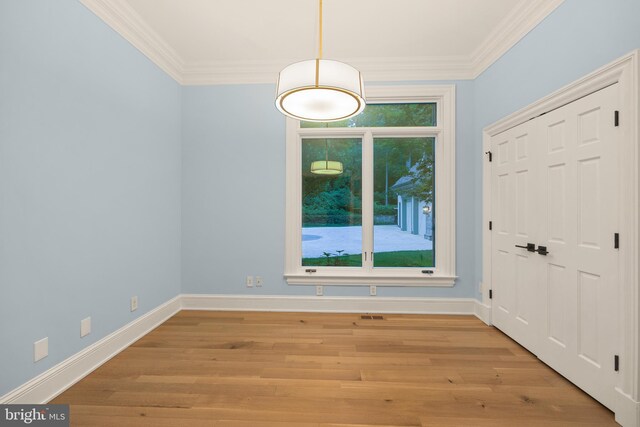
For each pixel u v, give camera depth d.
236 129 3.39
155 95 2.91
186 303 3.41
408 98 3.33
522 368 2.13
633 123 1.51
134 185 2.59
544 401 1.76
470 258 3.27
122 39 2.44
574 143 1.91
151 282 2.85
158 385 1.91
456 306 3.27
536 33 2.29
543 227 2.19
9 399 1.54
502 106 2.73
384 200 3.46
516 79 2.53
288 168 3.37
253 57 3.21
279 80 1.73
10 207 1.55
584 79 1.79
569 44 1.97
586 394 1.82
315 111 2.02
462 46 2.99
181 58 3.21
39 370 1.71
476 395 1.82
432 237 3.45
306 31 2.74
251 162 3.39
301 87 1.61
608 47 1.69
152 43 2.76
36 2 1.69
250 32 2.76
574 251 1.91
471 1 2.33
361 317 3.18
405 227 3.45
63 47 1.87
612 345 1.65
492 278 2.93
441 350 2.41
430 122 3.41
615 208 1.63
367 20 2.57
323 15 2.50
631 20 1.55
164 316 3.05
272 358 2.27
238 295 3.39
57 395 1.79
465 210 3.27
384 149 3.47
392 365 2.17
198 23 2.62
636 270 1.51
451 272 3.27
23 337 1.62
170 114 3.19
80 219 2.01
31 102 1.66
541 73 2.24
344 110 1.99
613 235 1.63
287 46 2.99
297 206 3.42
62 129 1.86
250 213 3.39
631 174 1.52
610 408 1.65
